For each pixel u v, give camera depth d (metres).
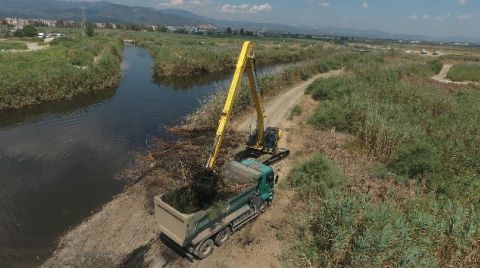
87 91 40.56
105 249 14.19
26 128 28.16
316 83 43.81
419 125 26.95
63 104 35.72
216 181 13.71
